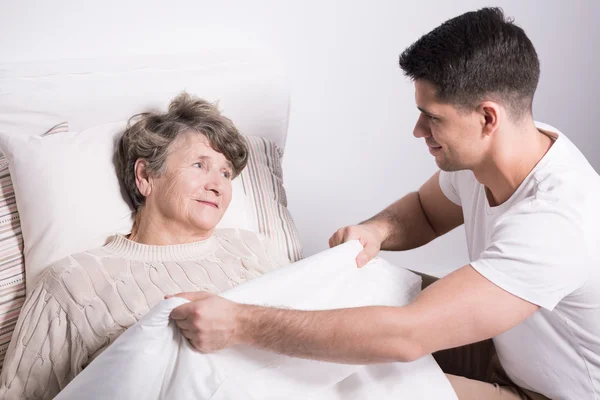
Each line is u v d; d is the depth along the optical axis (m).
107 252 1.46
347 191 2.48
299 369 1.18
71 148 1.55
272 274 1.28
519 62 1.20
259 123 2.00
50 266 1.41
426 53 1.23
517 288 1.15
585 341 1.29
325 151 2.38
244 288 1.22
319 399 1.23
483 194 1.45
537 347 1.36
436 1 2.41
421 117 1.33
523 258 1.15
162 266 1.45
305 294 1.28
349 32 2.28
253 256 1.62
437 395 1.31
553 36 2.67
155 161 1.51
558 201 1.21
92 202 1.52
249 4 2.10
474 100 1.21
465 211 1.57
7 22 1.78
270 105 2.00
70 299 1.32
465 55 1.19
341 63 2.30
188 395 1.08
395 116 2.46
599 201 1.23
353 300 1.36
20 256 1.47
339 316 1.11
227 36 2.10
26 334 1.31
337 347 1.09
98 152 1.58
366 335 1.09
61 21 1.85
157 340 1.08
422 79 1.24
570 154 1.30
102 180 1.55
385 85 2.41
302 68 2.25
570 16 2.67
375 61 2.36
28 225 1.46
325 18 2.23
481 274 1.16
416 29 2.40
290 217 1.89
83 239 1.49
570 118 2.83
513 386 1.51
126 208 1.57
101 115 1.75
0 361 1.40
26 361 1.29
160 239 1.53
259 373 1.14
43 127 1.68
